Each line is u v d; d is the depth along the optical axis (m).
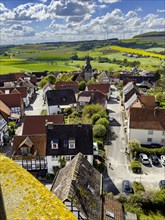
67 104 87.56
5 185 9.47
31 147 49.84
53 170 48.41
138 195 38.22
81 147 48.03
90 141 48.59
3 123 65.81
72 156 47.72
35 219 8.09
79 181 30.44
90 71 143.50
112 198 34.38
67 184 29.48
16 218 8.18
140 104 72.38
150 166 50.56
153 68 192.75
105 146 58.88
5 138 64.75
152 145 59.84
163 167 50.22
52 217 8.16
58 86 110.38
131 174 47.56
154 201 37.53
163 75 139.12
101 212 29.91
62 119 63.19
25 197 8.91
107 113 81.06
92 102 86.25
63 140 48.56
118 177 46.56
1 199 6.93
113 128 70.56
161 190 39.31
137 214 35.88
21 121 82.06
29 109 97.25
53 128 49.72
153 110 61.56
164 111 61.19
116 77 155.00
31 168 49.59
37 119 63.09
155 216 35.94
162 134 59.53
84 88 119.81
